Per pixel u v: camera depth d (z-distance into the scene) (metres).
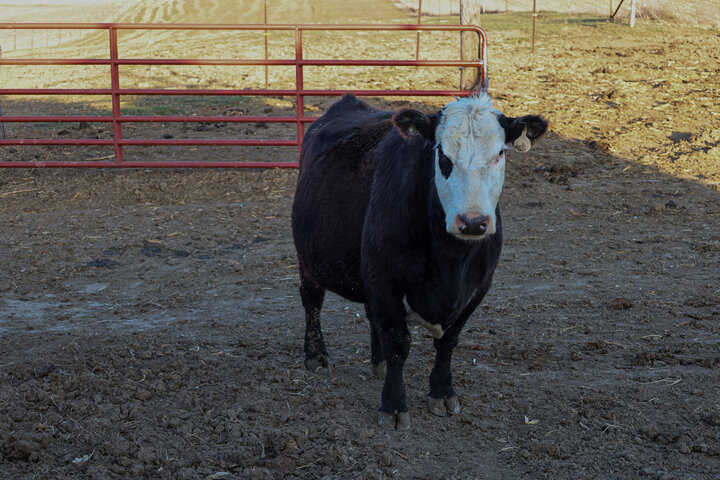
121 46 26.73
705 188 9.52
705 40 18.86
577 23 23.16
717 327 5.68
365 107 5.46
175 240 8.22
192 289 6.94
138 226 8.64
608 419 4.38
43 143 10.02
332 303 6.61
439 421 4.44
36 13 50.03
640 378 4.90
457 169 3.66
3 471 3.88
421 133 3.85
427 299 4.07
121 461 3.94
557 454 4.04
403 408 4.34
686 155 10.73
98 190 9.85
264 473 3.81
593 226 8.38
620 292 6.49
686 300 6.22
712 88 14.11
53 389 4.71
